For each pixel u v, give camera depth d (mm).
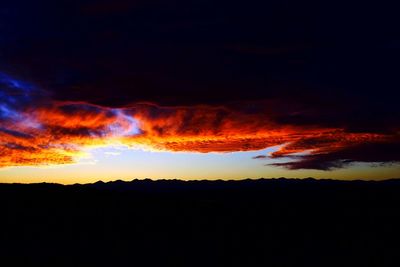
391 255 30141
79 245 32969
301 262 28656
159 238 36250
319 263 28328
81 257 29469
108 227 40781
